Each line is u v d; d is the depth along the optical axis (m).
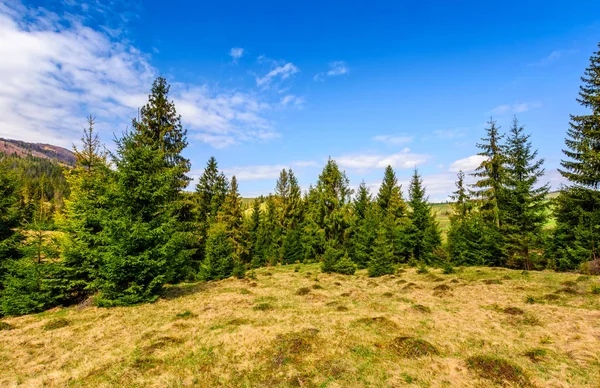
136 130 22.30
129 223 13.97
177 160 24.36
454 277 20.67
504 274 20.19
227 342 8.98
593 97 23.19
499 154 30.45
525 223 24.92
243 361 7.76
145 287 14.33
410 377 6.75
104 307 13.28
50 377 7.05
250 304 13.72
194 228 24.62
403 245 33.31
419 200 36.19
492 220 30.20
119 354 8.28
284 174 49.06
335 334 9.44
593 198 22.72
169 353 8.26
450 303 13.40
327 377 6.82
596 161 22.70
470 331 9.65
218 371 7.29
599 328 8.95
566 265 22.53
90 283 13.45
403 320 10.87
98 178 15.56
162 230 14.55
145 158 15.59
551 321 10.02
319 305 13.45
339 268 25.14
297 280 21.47
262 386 6.59
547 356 7.54
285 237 39.31
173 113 24.61
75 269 14.30
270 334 9.50
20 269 13.31
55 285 13.77
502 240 26.19
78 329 10.44
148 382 6.81
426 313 11.75
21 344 9.14
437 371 7.02
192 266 24.83
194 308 13.09
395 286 18.52
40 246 14.20
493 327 9.98
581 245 22.00
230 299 14.68
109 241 13.45
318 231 29.55
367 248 30.09
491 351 8.03
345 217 29.31
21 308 12.84
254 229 43.62
